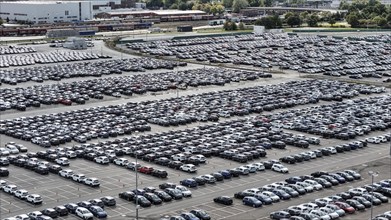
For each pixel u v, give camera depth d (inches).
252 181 4313.5
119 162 4675.2
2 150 4958.2
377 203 3841.0
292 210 3624.5
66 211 3592.5
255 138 5423.2
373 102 7111.2
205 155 4911.4
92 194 3983.8
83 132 5600.4
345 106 6870.1
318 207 3700.8
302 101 7130.9
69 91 7662.4
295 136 5492.1
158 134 5556.1
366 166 4687.5
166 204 3809.1
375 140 5418.3
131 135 5625.0
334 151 5059.1
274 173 4520.2
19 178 4345.5
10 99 7086.6
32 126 5816.9
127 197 3865.7
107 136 5536.4
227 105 6850.4
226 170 4461.1
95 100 7298.2
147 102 7032.5
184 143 5206.7
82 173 4451.3
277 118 6274.6
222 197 3823.8
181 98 7278.5
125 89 7839.6
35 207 3735.2
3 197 3939.5
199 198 3934.5
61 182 4254.4
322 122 6072.8
